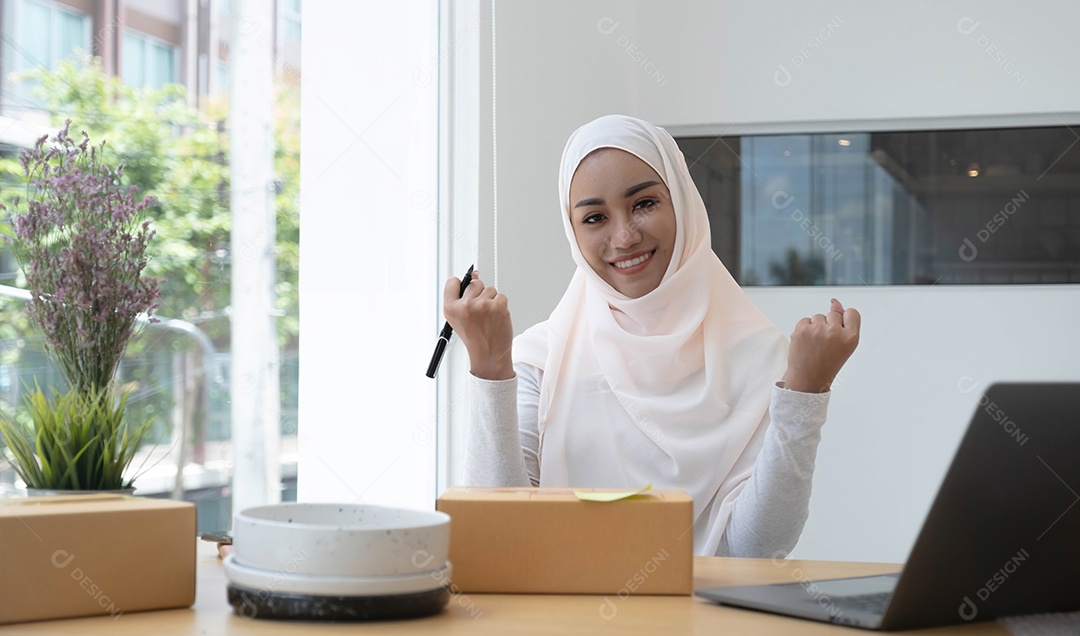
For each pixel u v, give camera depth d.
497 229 2.85
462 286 1.40
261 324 2.33
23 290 1.68
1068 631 0.79
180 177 2.12
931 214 3.54
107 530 0.85
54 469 1.17
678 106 3.65
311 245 2.49
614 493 0.97
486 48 2.79
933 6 3.50
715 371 1.75
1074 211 3.46
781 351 1.79
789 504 1.39
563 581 0.93
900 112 3.52
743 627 0.80
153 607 0.86
